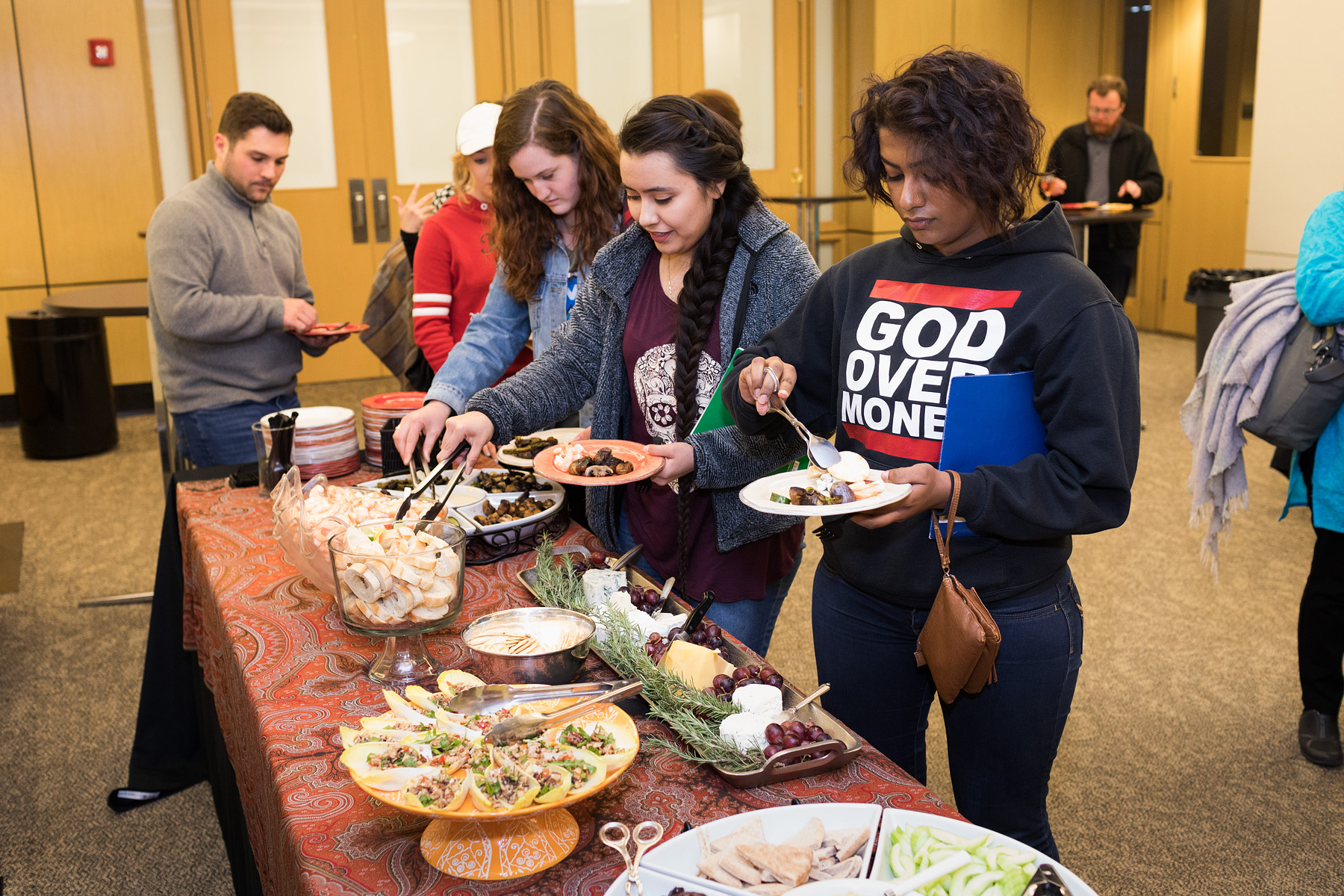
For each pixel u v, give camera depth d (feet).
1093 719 9.07
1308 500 8.07
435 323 9.61
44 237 20.06
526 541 5.91
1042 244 4.42
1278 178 17.71
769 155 25.93
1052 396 4.31
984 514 4.18
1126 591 11.78
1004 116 4.06
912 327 4.68
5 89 19.30
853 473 4.42
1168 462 16.52
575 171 6.68
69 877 7.20
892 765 3.69
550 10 23.02
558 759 3.20
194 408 9.89
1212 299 16.89
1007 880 2.78
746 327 5.73
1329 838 7.40
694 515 5.91
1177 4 24.90
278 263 10.36
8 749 8.85
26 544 13.87
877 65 25.09
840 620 5.27
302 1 21.17
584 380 6.49
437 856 3.19
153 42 20.51
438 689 4.32
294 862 3.32
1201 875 7.04
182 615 7.43
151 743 7.78
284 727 4.06
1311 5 16.80
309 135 21.85
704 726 3.76
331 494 5.32
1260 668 9.89
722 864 2.98
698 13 24.34
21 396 17.90
